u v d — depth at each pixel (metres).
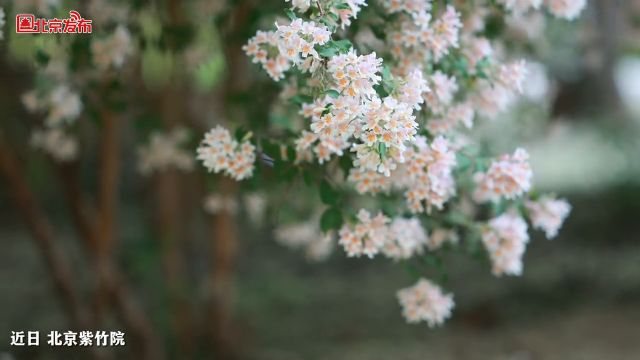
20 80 3.65
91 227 3.82
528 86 4.04
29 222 3.63
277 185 2.77
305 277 6.86
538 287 5.86
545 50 3.93
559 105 8.06
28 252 7.75
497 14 2.38
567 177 8.16
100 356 3.70
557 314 5.42
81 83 2.54
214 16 2.71
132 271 5.57
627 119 8.11
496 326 5.27
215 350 4.48
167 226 4.61
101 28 2.36
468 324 5.34
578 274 6.04
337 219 1.86
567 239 7.50
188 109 3.97
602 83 8.02
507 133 4.33
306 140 1.77
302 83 1.90
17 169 3.55
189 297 4.66
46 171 5.29
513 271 2.13
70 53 2.28
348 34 1.99
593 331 5.00
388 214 1.97
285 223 3.08
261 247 7.72
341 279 6.80
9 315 5.32
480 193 2.22
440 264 2.14
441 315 2.12
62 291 3.72
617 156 7.92
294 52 1.52
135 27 2.51
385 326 5.35
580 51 5.65
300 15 1.75
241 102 2.44
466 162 1.91
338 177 2.35
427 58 1.89
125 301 3.91
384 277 6.84
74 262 6.48
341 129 1.53
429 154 1.77
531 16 2.77
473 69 2.01
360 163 1.64
